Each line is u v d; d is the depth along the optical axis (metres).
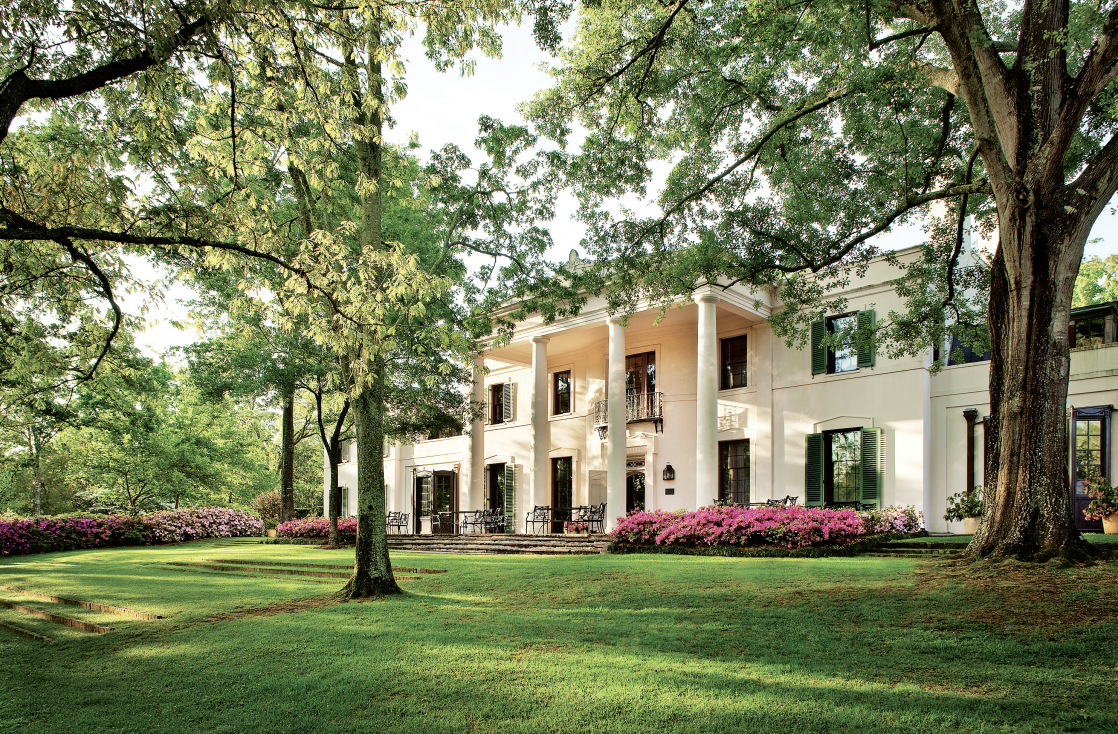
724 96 10.82
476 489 21.55
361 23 7.05
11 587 11.22
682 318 19.03
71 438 21.48
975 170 12.06
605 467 21.19
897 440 15.89
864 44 9.26
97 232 5.71
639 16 10.18
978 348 13.21
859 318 16.67
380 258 7.16
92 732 4.33
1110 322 13.95
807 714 4.01
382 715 4.38
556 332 20.28
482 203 10.83
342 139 7.48
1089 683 4.39
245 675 5.42
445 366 8.67
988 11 11.34
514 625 6.73
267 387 18.17
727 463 19.25
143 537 22.41
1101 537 10.47
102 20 5.77
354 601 8.50
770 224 11.54
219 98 7.10
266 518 35.25
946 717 3.89
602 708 4.25
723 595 7.76
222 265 7.83
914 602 6.75
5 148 7.34
